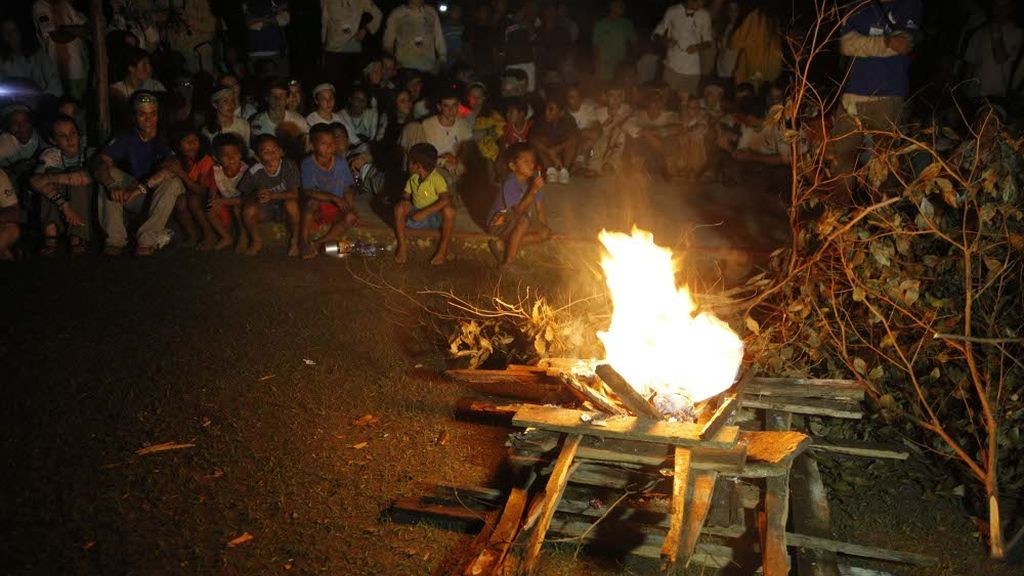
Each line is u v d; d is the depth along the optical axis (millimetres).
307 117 9227
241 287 7082
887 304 5297
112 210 7719
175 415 5156
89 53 9797
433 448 4887
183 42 10711
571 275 7324
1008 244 4605
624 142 10523
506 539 3932
